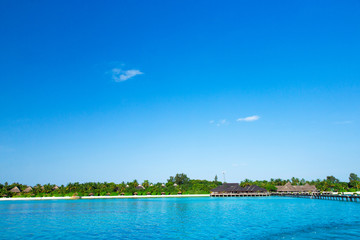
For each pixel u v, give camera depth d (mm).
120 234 34250
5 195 125250
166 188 155625
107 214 57688
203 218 49031
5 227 40594
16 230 37844
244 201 100688
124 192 144125
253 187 148250
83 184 156000
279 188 158000
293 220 44844
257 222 43031
